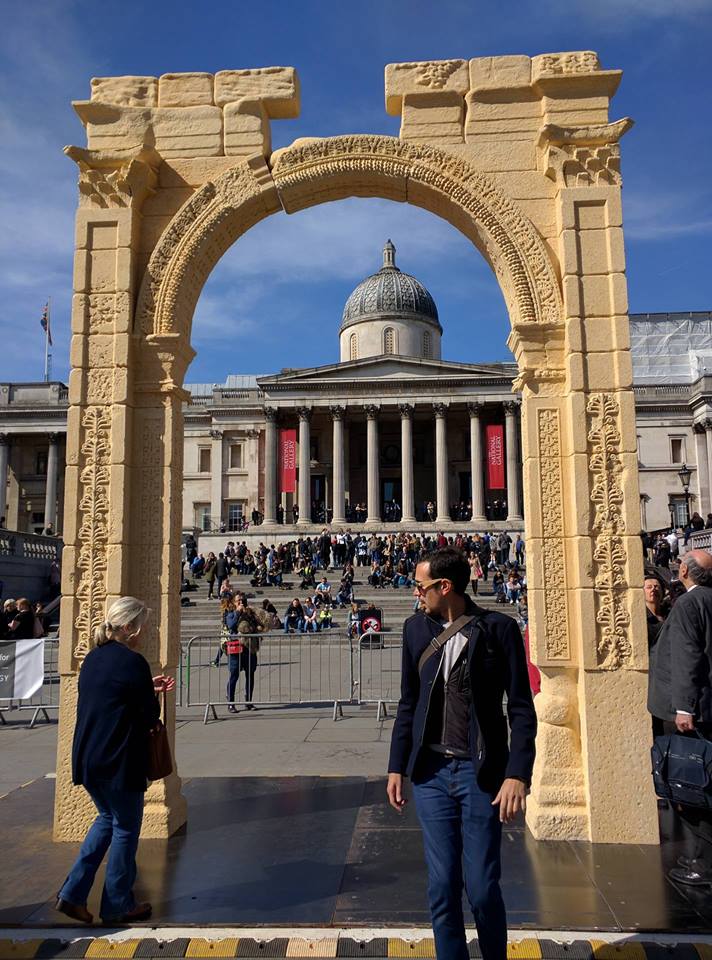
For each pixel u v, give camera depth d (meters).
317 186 8.09
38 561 33.50
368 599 33.97
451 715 4.38
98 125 8.06
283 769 9.52
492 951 4.02
